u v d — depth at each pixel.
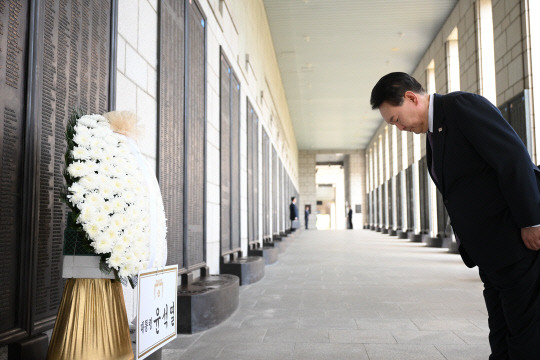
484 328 4.26
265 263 9.91
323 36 16.06
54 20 2.68
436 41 15.89
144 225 2.28
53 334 2.12
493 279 2.05
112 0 3.40
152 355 2.75
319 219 66.06
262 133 13.20
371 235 25.98
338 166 51.72
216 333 4.11
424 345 3.68
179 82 4.98
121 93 3.63
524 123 8.77
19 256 2.32
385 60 18.45
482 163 2.04
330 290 6.58
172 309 2.55
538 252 1.95
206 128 6.07
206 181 5.98
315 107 25.73
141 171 2.38
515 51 9.28
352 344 3.73
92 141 2.21
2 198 2.21
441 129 2.11
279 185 19.56
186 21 5.20
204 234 5.85
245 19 10.10
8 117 2.26
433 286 6.95
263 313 4.99
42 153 2.55
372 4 13.73
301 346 3.68
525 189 1.86
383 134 29.58
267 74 14.66
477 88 11.93
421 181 19.11
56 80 2.69
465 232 2.09
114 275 2.16
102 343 2.10
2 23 2.22
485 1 11.88
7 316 2.24
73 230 2.19
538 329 1.93
